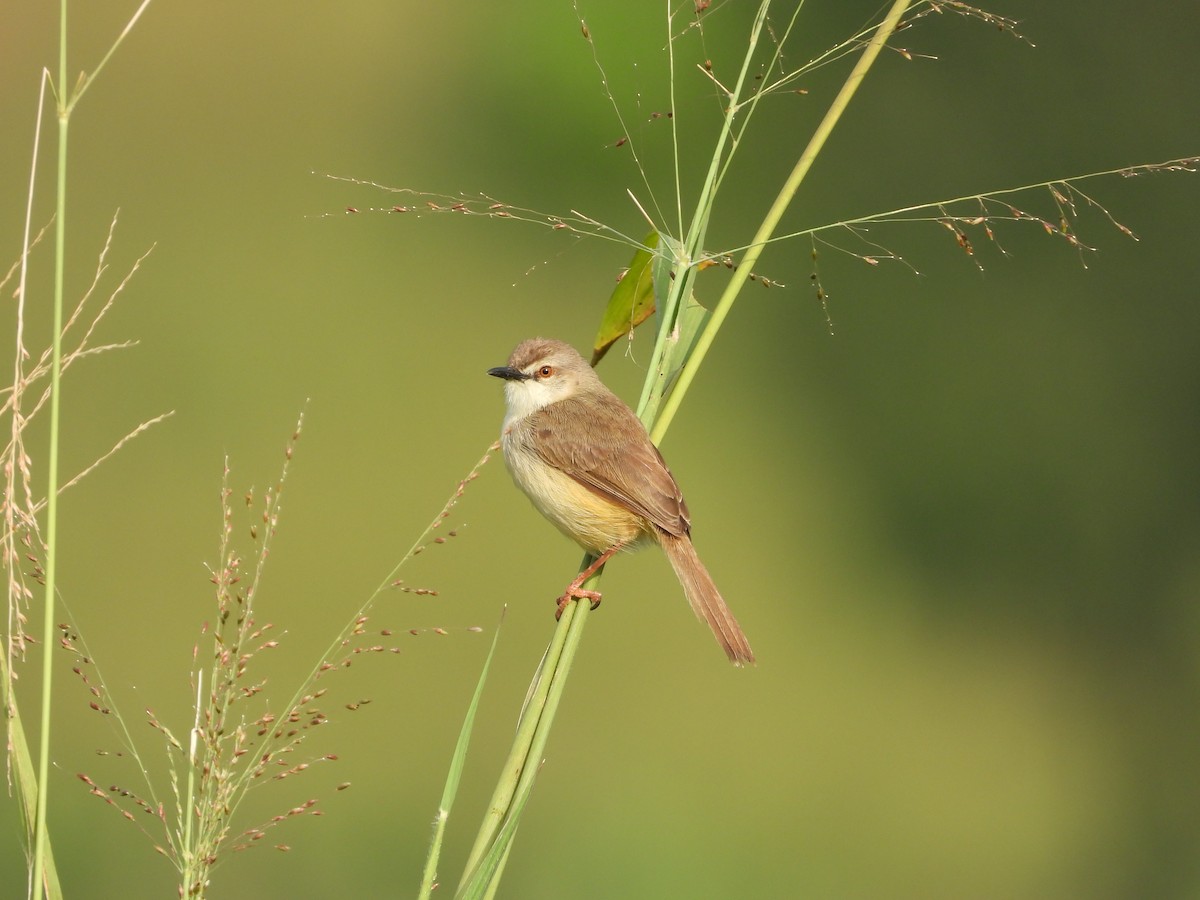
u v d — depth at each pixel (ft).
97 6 59.47
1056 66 57.41
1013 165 57.06
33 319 52.47
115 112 58.65
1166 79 56.85
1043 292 56.18
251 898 34.99
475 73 59.06
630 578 47.83
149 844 34.14
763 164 57.67
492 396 51.93
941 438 55.11
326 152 58.39
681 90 57.36
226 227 55.98
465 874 13.98
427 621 44.55
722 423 56.08
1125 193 56.18
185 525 46.32
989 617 52.54
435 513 47.62
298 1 60.49
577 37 57.88
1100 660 51.67
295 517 46.88
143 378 51.03
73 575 45.11
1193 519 53.21
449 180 58.13
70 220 55.57
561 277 56.80
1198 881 46.11
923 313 56.44
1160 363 55.26
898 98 57.88
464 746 13.51
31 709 37.24
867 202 57.47
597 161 57.67
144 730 37.88
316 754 39.04
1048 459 54.34
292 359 52.47
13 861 32.55
